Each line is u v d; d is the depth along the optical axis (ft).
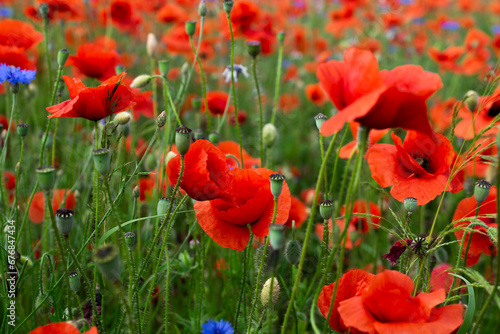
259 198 2.09
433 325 1.87
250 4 3.50
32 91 3.42
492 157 2.08
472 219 2.09
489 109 2.59
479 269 3.08
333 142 1.88
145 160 3.10
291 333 2.55
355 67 1.80
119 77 2.19
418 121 1.82
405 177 2.27
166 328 2.16
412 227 2.53
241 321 2.49
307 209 3.38
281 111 5.56
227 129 4.03
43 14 2.80
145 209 2.94
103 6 5.75
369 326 1.89
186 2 6.15
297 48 6.43
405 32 7.11
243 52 5.81
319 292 1.96
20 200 2.88
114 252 1.84
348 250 3.19
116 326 2.39
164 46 5.84
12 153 3.34
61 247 1.98
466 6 8.17
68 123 3.98
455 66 5.19
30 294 2.67
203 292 2.62
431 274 2.40
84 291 2.61
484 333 2.69
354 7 6.54
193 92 5.68
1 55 2.71
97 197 2.21
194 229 2.55
